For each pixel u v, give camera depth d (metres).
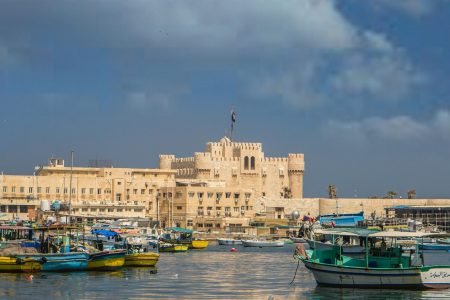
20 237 106.56
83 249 101.75
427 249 153.00
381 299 72.31
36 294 75.50
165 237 194.12
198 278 94.19
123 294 76.38
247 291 80.00
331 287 79.81
